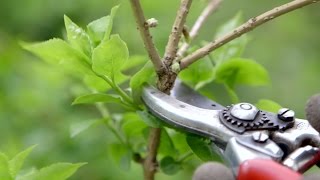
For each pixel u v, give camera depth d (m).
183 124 0.50
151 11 1.08
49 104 0.91
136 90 0.53
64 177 0.51
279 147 0.47
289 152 0.48
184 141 0.59
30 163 0.82
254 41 1.38
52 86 0.92
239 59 0.60
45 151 0.85
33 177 0.51
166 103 0.51
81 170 0.86
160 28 0.96
